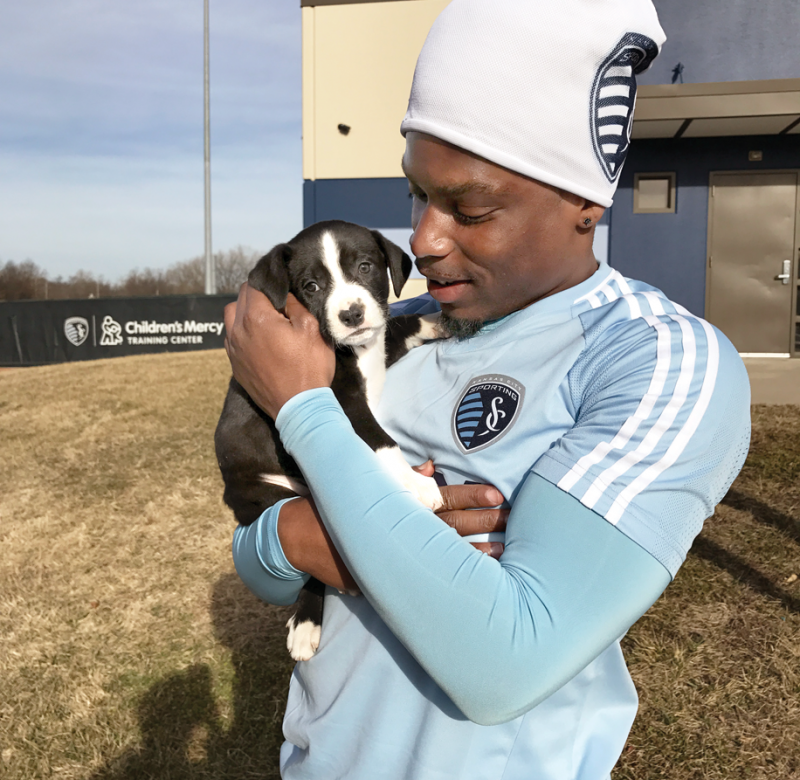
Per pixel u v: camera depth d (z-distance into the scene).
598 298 1.48
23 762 3.65
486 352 1.53
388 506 1.20
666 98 10.55
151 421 9.84
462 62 1.25
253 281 2.16
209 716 3.96
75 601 5.24
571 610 1.12
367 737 1.39
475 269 1.41
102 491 7.35
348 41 11.71
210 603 5.11
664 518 1.15
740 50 10.83
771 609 4.39
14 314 16.84
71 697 4.15
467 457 1.46
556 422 1.37
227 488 2.41
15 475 8.03
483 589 1.13
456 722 1.30
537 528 1.18
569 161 1.29
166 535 6.24
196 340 16.38
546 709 1.30
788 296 12.22
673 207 12.20
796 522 5.52
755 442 7.45
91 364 13.91
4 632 4.87
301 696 1.67
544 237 1.37
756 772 3.20
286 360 1.45
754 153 11.93
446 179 1.31
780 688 3.70
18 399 11.43
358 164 11.96
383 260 2.72
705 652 4.01
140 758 3.66
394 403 1.74
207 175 23.55
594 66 1.26
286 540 1.49
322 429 1.32
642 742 3.39
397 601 1.15
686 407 1.20
